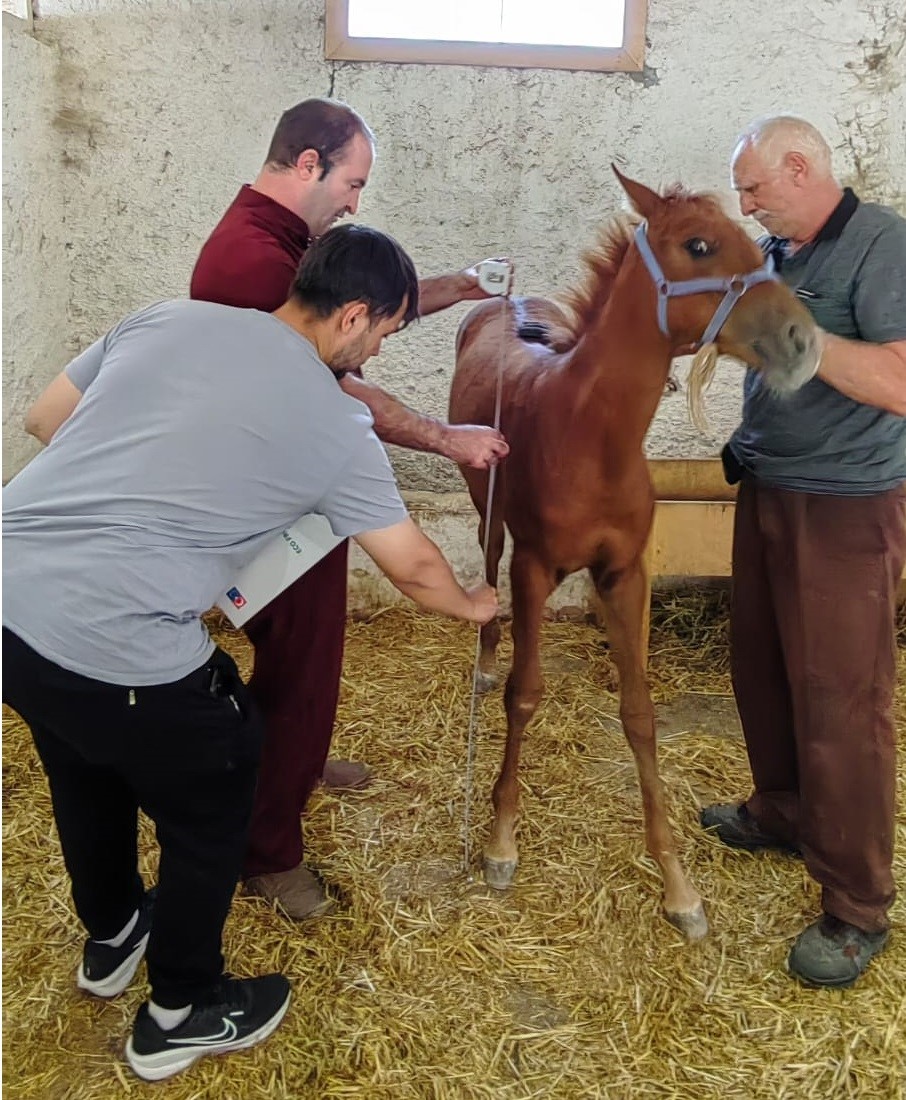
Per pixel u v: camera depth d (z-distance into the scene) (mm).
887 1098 1661
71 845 1697
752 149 1747
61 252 3674
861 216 1739
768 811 2270
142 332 1505
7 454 3348
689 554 3215
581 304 1960
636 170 3617
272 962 1943
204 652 1482
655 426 3844
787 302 1646
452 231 3684
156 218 3682
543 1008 1856
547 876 2219
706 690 3238
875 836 1886
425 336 3771
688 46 3490
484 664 3156
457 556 3686
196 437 1408
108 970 1829
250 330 1455
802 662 1896
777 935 2049
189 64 3523
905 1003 1862
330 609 1945
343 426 1479
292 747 1989
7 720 2820
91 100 3549
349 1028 1793
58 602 1381
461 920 2070
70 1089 1665
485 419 2283
